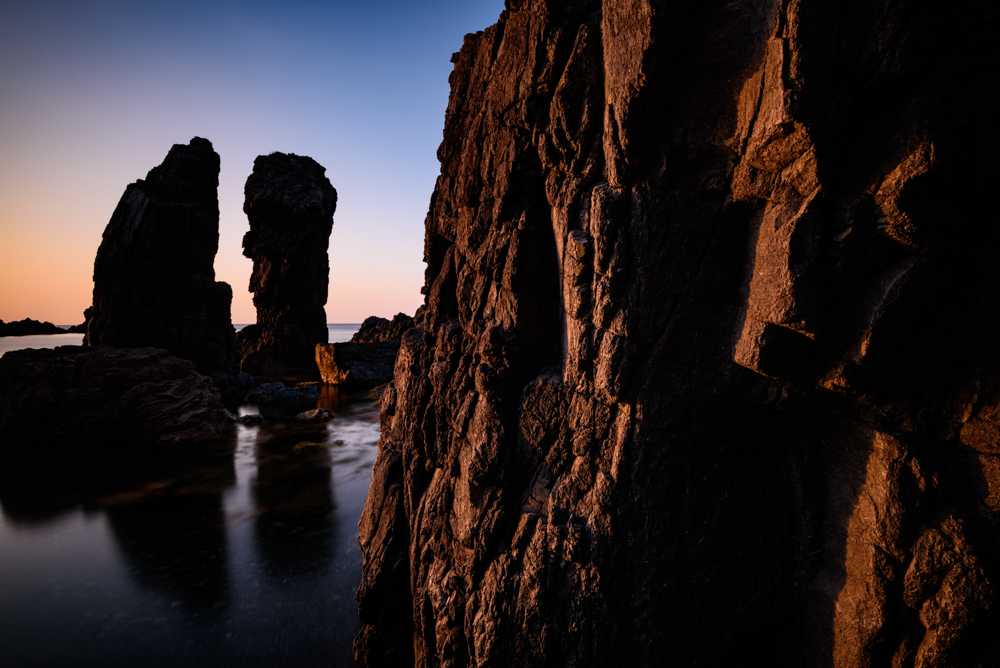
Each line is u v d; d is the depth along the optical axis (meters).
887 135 5.53
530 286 8.80
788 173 5.94
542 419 8.41
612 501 7.15
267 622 14.29
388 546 11.38
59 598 15.50
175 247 45.44
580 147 7.59
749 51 6.45
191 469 27.95
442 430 10.45
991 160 5.39
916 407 6.17
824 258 5.84
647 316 7.08
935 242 5.45
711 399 7.05
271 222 62.69
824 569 6.78
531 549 7.75
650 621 6.93
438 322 11.44
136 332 44.31
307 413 41.28
